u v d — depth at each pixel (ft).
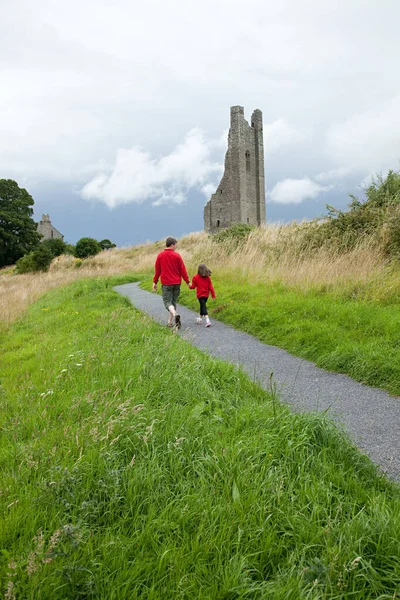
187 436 11.23
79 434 10.77
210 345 23.59
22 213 197.88
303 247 41.65
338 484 9.45
